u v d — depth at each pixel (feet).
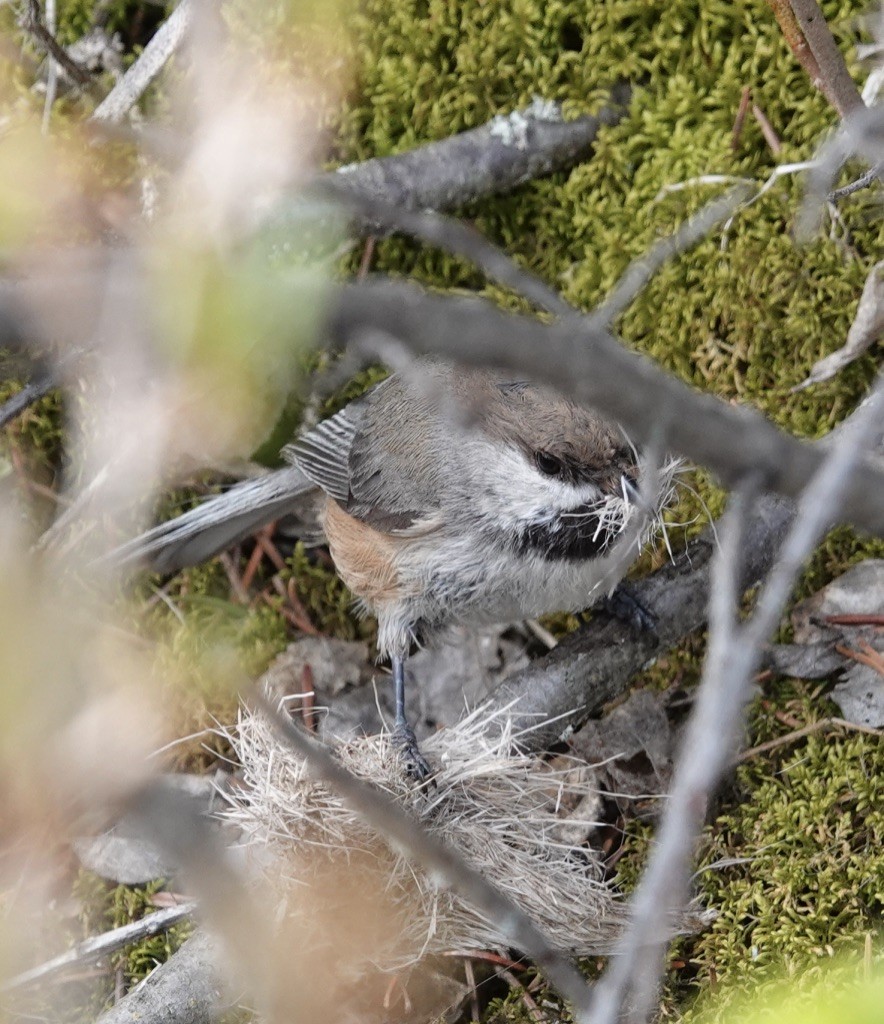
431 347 5.13
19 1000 15.48
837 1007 5.58
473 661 18.37
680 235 13.50
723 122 17.29
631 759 16.35
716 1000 13.94
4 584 5.01
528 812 14.46
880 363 16.88
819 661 16.03
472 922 13.94
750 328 17.25
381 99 18.07
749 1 16.80
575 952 14.21
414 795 14.14
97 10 18.69
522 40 17.81
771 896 14.40
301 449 16.35
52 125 17.58
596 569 14.43
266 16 17.30
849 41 16.46
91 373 15.39
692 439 6.10
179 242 5.73
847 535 16.79
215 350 4.91
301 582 18.94
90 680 5.87
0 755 5.24
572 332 5.49
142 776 5.79
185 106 16.65
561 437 13.94
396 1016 14.46
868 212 16.52
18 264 5.55
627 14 17.39
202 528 17.13
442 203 17.87
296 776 14.06
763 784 15.42
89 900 16.25
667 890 6.75
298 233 16.51
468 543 14.85
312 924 13.69
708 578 16.17
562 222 18.24
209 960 13.85
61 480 18.56
